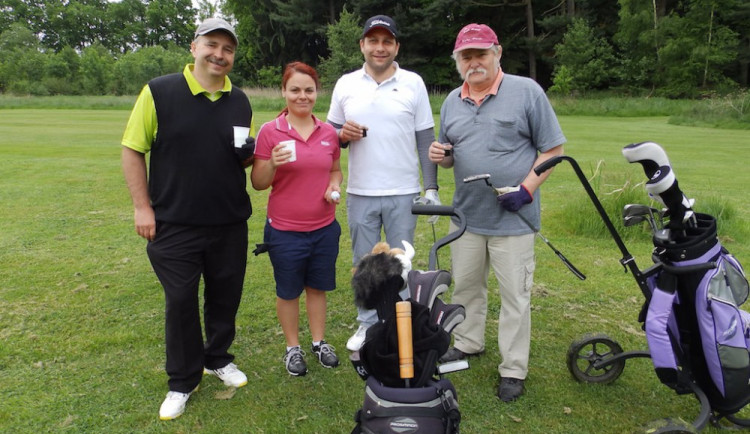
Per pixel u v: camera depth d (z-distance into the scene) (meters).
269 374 3.53
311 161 3.30
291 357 3.51
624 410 3.10
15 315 4.29
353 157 3.73
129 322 4.21
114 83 49.94
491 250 3.27
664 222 2.98
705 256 2.53
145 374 3.49
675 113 27.45
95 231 6.57
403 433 1.93
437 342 2.05
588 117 28.66
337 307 4.59
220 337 3.34
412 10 39.19
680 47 36.62
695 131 20.12
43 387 3.33
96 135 16.42
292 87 3.23
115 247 5.98
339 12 43.66
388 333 2.07
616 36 40.03
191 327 3.08
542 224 6.91
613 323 4.18
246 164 3.23
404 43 40.84
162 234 3.00
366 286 2.12
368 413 2.01
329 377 3.49
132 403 3.18
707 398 2.72
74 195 8.39
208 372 3.52
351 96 3.65
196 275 3.07
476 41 2.96
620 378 3.42
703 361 2.66
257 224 7.01
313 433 2.93
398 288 2.14
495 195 3.16
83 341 3.90
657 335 2.62
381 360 2.02
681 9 40.94
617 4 42.47
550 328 4.11
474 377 3.47
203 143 2.90
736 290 2.63
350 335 4.09
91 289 4.83
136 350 3.80
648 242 6.19
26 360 3.63
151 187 2.98
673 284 2.59
